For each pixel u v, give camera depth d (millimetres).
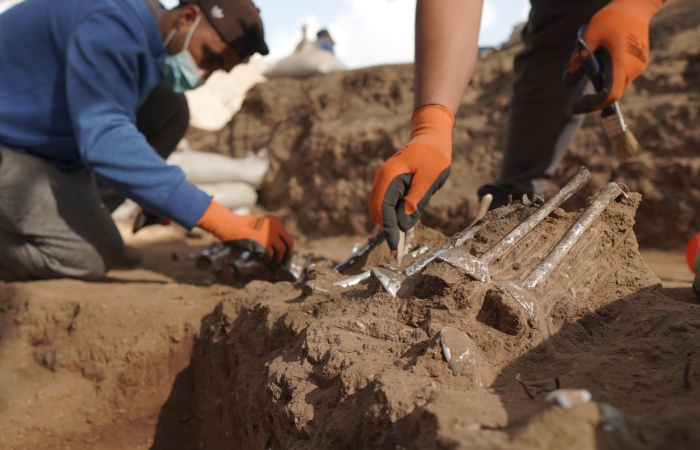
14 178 2766
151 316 2373
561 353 1339
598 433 859
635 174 3953
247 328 1932
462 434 911
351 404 1250
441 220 4730
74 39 2572
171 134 3703
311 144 6074
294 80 7352
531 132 2867
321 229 5730
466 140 5223
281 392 1447
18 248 2902
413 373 1199
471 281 1420
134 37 2621
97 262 2980
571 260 1565
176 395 2336
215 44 2795
